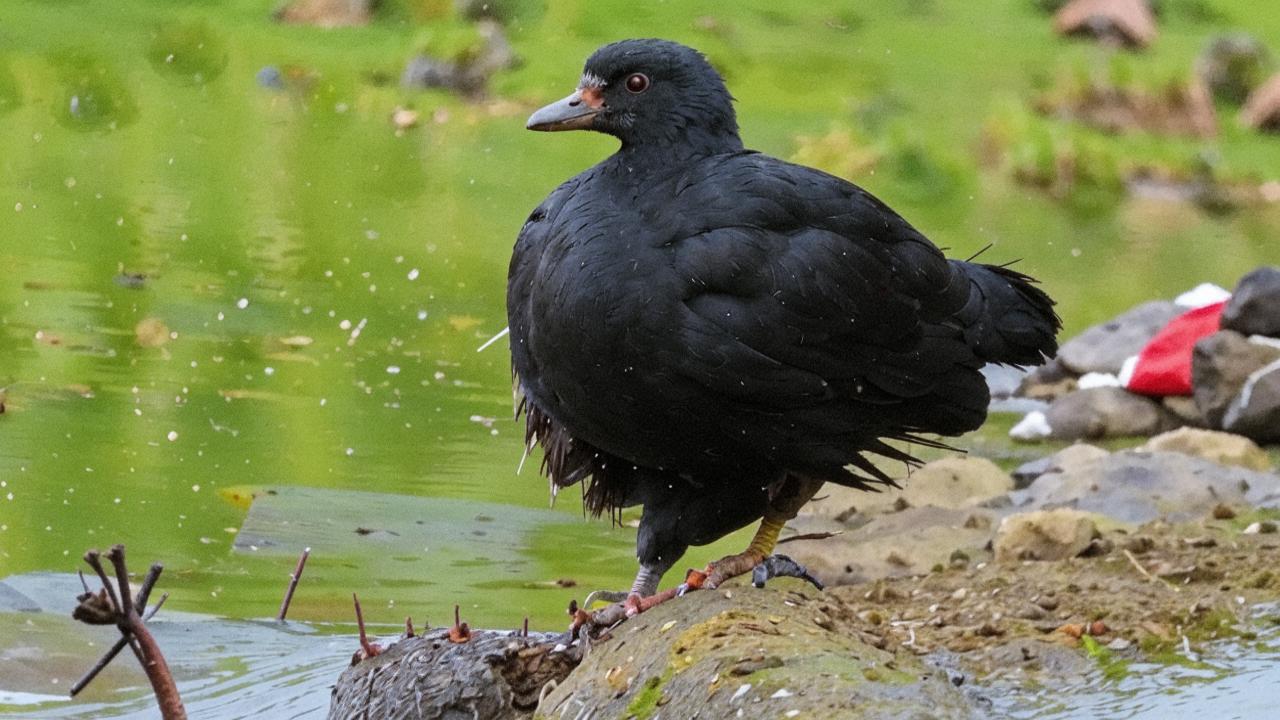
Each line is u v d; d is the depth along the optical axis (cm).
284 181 2206
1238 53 2975
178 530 1151
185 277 1772
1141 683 773
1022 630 853
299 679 916
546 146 2456
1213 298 1647
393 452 1327
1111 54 3095
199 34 2841
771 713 666
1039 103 2791
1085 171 2500
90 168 2205
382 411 1423
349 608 1035
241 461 1288
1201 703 738
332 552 1123
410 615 1027
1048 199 2411
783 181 848
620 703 725
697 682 701
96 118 2427
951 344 869
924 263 862
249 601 1043
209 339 1580
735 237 823
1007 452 1409
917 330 857
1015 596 913
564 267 827
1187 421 1448
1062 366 1612
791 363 827
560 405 856
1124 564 954
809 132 2548
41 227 1923
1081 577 939
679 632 753
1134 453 1234
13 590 1020
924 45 3031
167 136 2381
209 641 973
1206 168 2580
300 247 1919
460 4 2973
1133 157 2594
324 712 866
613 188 856
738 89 2714
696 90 888
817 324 827
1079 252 2141
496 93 2659
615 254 821
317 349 1575
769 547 867
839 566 1088
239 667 939
